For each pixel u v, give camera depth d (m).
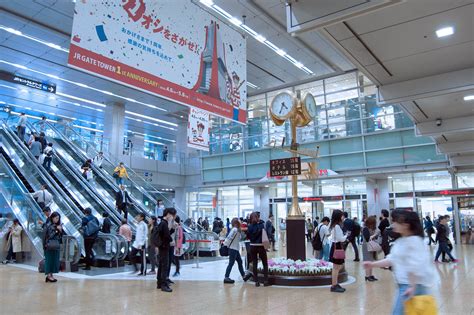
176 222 9.16
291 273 7.37
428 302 2.61
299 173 8.34
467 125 10.68
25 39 15.77
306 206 22.28
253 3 13.40
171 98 7.76
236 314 5.08
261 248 7.36
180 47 8.17
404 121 18.16
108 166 17.05
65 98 22.45
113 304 5.67
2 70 18.59
